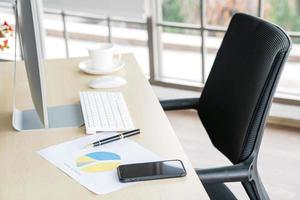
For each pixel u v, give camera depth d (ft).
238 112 4.64
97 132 4.53
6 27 5.62
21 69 6.48
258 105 4.26
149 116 4.86
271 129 9.70
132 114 4.92
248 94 4.50
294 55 10.31
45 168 3.93
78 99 5.36
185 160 3.99
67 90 5.64
